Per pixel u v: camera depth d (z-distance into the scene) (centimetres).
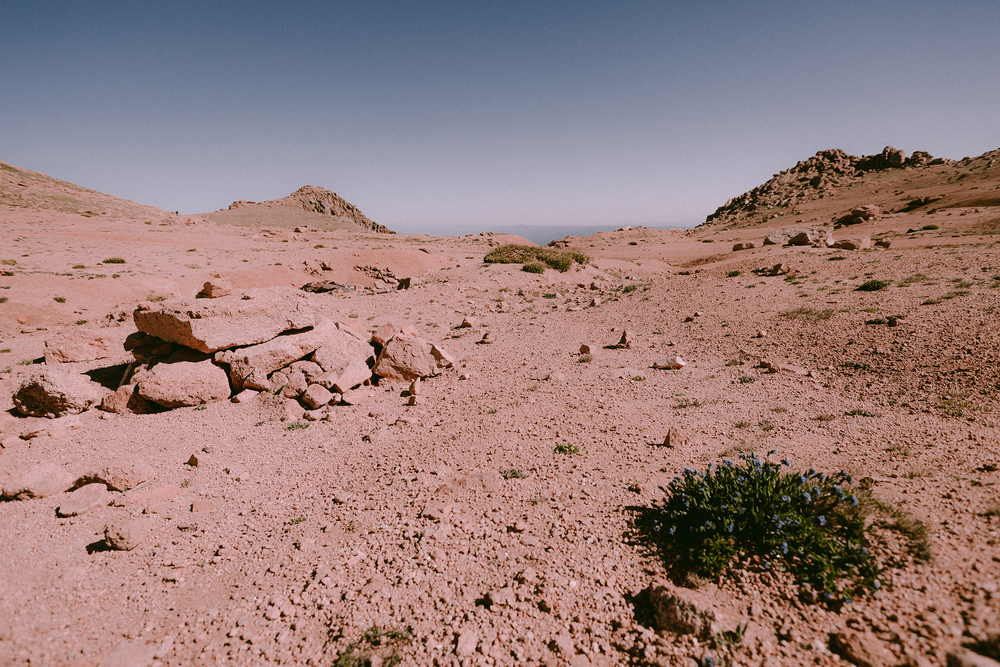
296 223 15800
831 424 869
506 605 467
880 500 534
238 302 1383
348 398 1244
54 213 8456
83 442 1040
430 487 758
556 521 613
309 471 895
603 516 611
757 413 972
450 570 537
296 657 439
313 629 473
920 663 317
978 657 302
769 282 2384
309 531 675
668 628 406
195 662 446
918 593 384
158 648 465
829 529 477
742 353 1432
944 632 339
